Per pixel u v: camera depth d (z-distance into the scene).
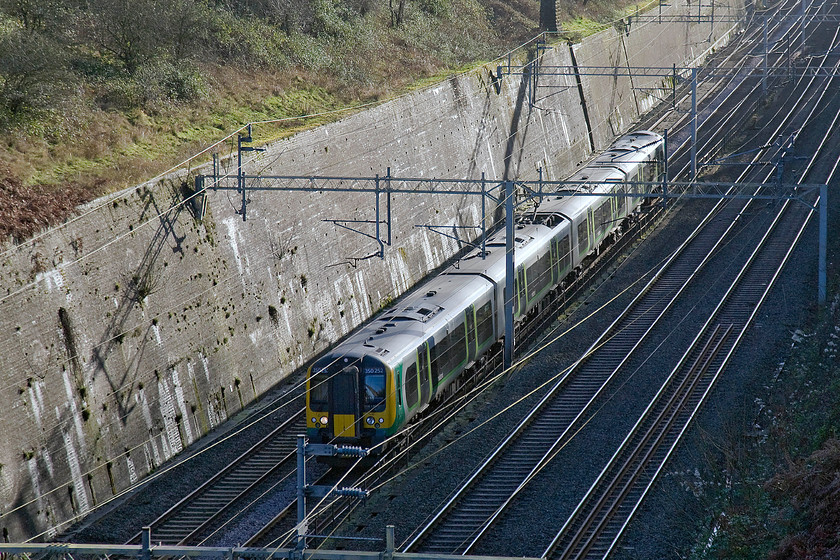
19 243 85.56
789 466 82.62
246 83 158.38
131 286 96.81
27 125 114.69
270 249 118.19
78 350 89.69
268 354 116.50
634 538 74.88
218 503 86.56
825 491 76.00
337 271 131.50
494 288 115.12
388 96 165.12
